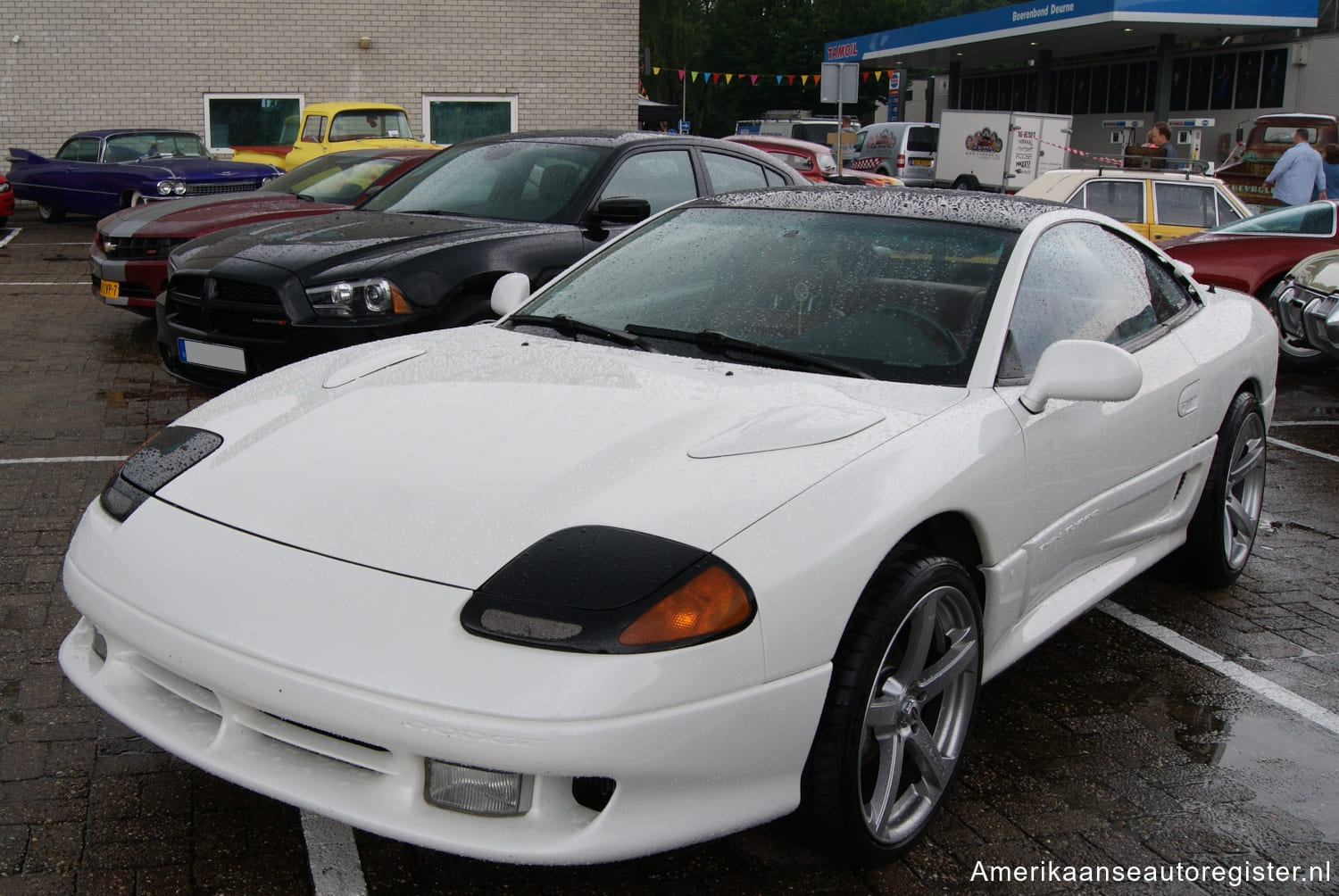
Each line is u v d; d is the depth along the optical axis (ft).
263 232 19.53
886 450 8.04
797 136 106.11
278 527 7.38
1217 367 12.43
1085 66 123.03
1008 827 8.72
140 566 7.52
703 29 190.19
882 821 7.94
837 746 7.37
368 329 17.01
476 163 21.88
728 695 6.71
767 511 7.25
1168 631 12.62
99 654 8.13
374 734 6.45
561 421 8.18
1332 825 8.91
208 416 9.21
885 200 11.47
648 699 6.43
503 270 18.19
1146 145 50.90
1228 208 39.19
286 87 65.16
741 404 8.46
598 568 6.75
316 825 8.38
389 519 7.24
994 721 10.44
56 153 58.29
